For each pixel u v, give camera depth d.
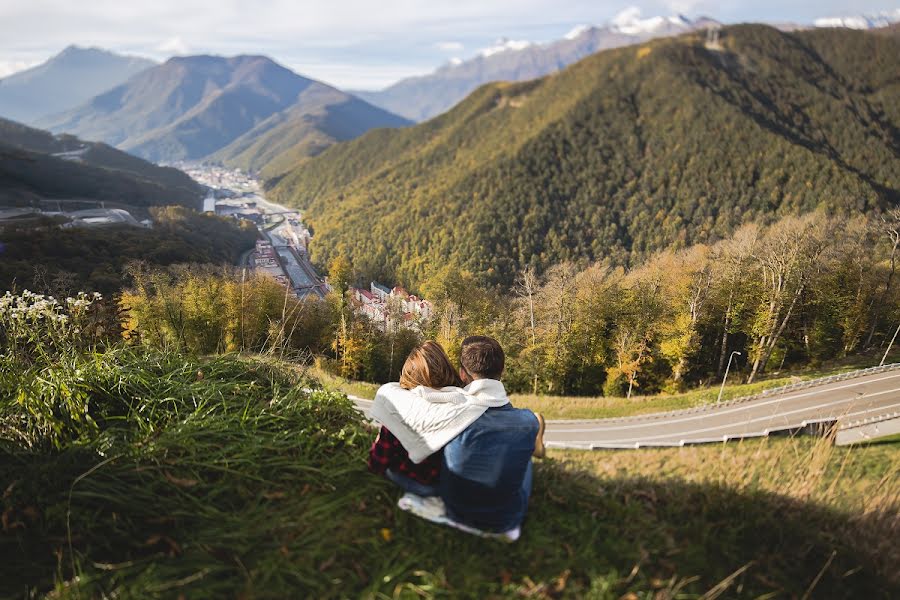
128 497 2.43
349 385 16.59
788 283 30.28
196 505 2.47
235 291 24.77
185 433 2.87
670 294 35.12
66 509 2.34
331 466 2.93
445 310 35.22
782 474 3.62
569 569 2.33
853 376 22.73
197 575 2.02
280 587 2.08
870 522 3.08
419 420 2.65
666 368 34.12
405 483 2.72
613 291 33.62
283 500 2.61
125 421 3.09
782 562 2.62
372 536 2.43
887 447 10.34
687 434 17.56
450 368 2.97
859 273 31.67
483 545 2.46
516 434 2.59
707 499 3.07
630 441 16.73
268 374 4.14
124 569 2.10
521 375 33.50
